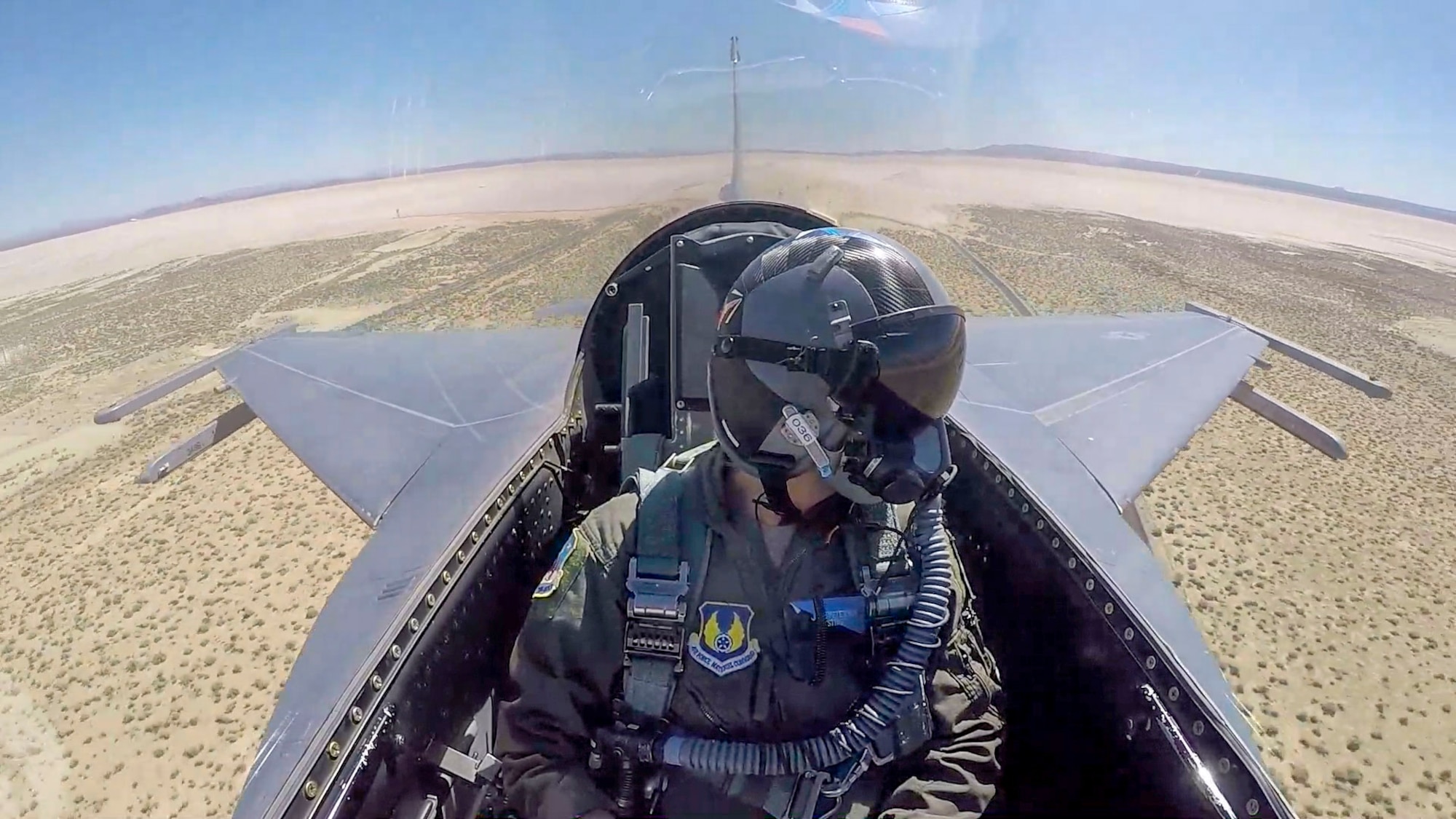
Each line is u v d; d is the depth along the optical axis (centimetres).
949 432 143
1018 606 119
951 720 81
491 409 211
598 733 77
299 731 102
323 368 246
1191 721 87
